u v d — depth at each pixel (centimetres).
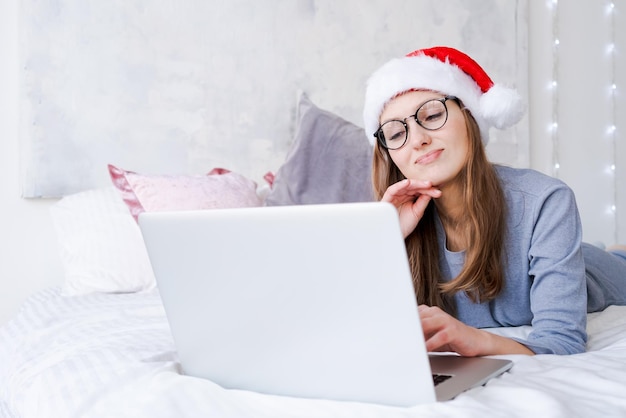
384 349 76
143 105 255
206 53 264
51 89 243
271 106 274
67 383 101
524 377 87
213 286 85
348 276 75
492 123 136
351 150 249
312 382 83
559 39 336
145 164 255
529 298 133
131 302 180
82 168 246
